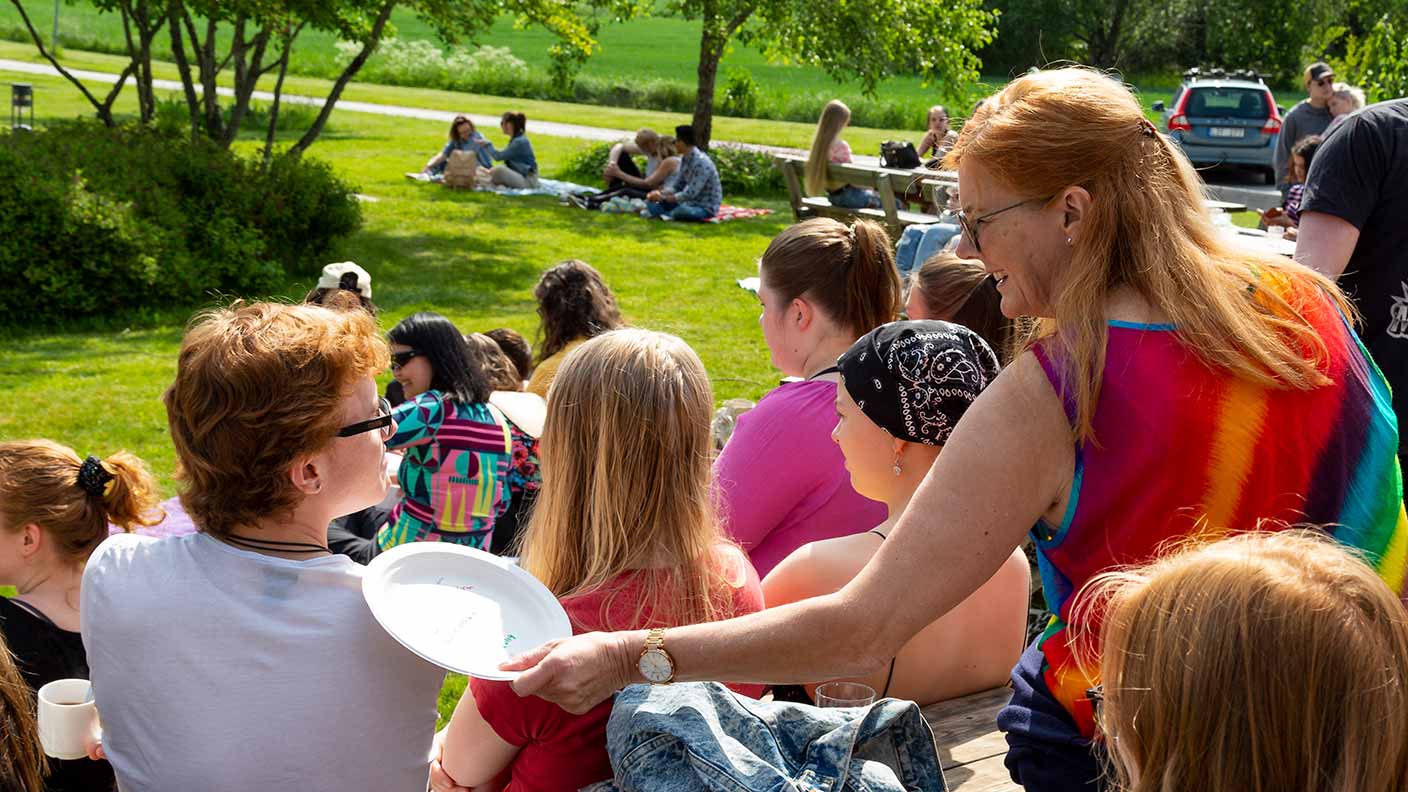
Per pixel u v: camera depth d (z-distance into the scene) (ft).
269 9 40.78
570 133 84.48
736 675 5.52
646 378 6.79
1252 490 4.97
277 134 73.05
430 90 117.50
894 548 5.33
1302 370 5.06
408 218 47.09
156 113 48.08
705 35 62.23
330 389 6.17
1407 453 10.48
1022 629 8.89
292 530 6.37
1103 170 5.22
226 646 6.08
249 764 6.06
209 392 6.08
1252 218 39.09
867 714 6.33
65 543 9.56
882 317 10.46
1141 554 5.11
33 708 8.46
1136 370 5.05
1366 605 4.08
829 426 9.48
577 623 6.70
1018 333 6.07
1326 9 147.74
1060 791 5.57
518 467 16.11
